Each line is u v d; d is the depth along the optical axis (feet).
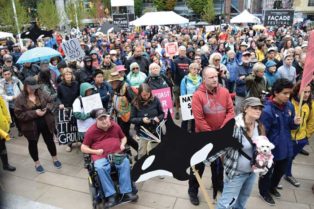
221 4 173.78
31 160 17.90
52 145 16.42
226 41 45.27
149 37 76.79
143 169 8.38
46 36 44.57
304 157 17.42
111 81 17.02
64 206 13.33
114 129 13.98
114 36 51.65
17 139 21.29
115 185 12.91
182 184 14.88
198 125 11.56
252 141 9.62
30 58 23.24
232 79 23.53
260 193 13.24
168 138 8.42
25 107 14.94
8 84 20.97
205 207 12.94
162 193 14.14
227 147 8.82
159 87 18.37
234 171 9.83
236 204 11.16
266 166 9.31
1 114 15.38
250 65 21.35
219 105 11.58
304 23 107.24
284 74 20.24
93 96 16.53
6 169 16.60
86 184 15.08
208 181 14.92
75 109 16.51
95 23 146.51
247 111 9.65
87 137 13.50
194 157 8.62
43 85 19.65
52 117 16.10
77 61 26.27
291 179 14.56
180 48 23.54
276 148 12.07
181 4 200.34
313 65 11.60
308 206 12.87
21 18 77.15
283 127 11.99
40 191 14.53
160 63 27.58
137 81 20.83
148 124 14.88
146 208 13.00
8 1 76.54
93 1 152.25
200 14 162.61
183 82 19.20
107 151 13.34
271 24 55.98
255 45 38.17
